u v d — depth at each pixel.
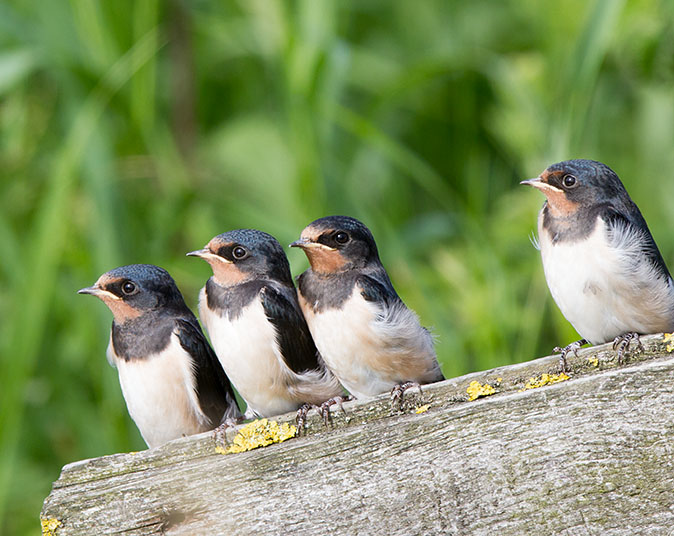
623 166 12.83
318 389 7.74
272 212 12.28
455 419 6.17
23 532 11.75
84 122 11.62
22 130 13.15
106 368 11.38
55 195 11.26
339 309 7.43
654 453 5.89
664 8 12.05
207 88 13.98
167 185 12.42
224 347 7.67
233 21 13.09
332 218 7.64
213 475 6.35
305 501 6.27
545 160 11.48
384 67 14.28
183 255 12.74
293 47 11.81
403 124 13.98
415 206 13.70
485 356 11.08
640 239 7.06
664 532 5.83
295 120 11.63
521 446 6.05
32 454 12.20
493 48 14.28
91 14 12.34
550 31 12.69
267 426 6.46
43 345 12.31
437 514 6.11
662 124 12.76
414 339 7.44
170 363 7.88
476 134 13.78
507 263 11.85
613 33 12.07
